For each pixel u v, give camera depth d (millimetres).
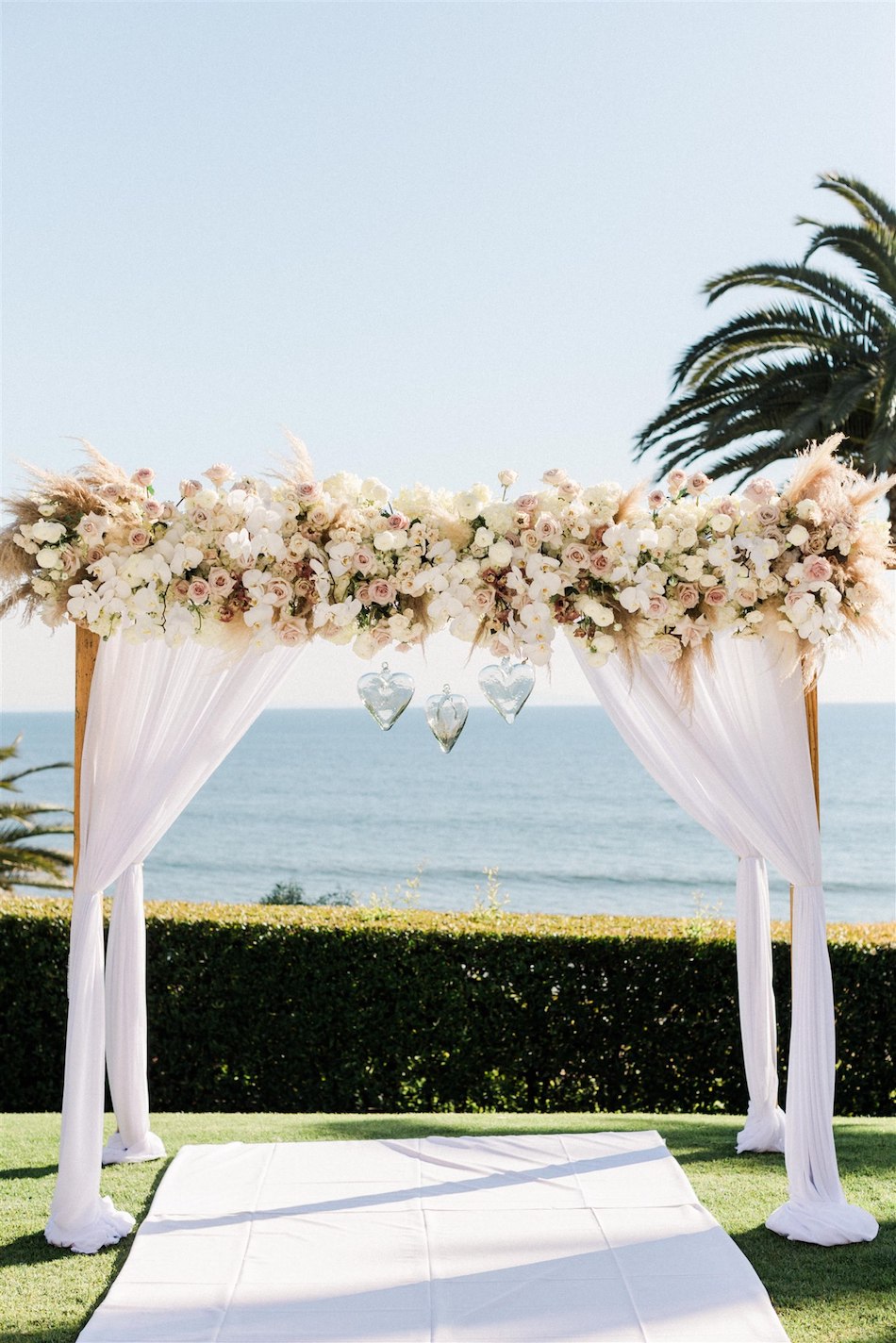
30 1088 7520
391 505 4520
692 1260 4289
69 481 4449
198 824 44688
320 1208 4836
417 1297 4027
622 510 4504
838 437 4586
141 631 4449
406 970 7594
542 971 7562
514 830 42344
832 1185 4645
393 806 46594
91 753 4695
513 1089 7586
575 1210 4797
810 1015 4664
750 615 4492
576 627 4492
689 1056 7531
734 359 10445
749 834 4766
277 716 93500
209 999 7594
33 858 11773
